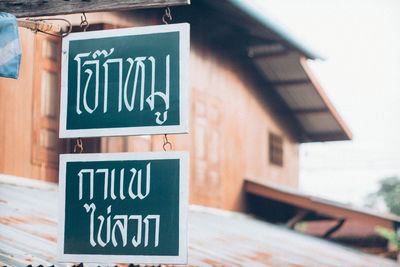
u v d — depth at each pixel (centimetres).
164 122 400
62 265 529
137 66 411
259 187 1430
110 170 404
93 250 397
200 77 1277
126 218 396
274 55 1409
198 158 1246
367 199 5975
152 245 391
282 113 1648
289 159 1700
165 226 391
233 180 1395
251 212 1467
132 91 408
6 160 805
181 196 393
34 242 581
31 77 854
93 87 414
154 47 411
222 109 1360
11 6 445
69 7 436
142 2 423
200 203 1246
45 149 870
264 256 941
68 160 409
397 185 5875
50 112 884
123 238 395
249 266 822
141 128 402
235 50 1388
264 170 1552
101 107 410
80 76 417
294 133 1727
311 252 1171
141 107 405
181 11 1177
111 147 963
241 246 967
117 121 406
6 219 639
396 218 1362
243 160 1446
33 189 823
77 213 402
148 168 400
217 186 1319
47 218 682
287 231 1441
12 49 423
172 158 398
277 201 1553
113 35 418
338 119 1616
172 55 408
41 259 529
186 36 409
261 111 1545
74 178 406
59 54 905
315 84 1491
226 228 1120
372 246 1866
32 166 844
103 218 399
